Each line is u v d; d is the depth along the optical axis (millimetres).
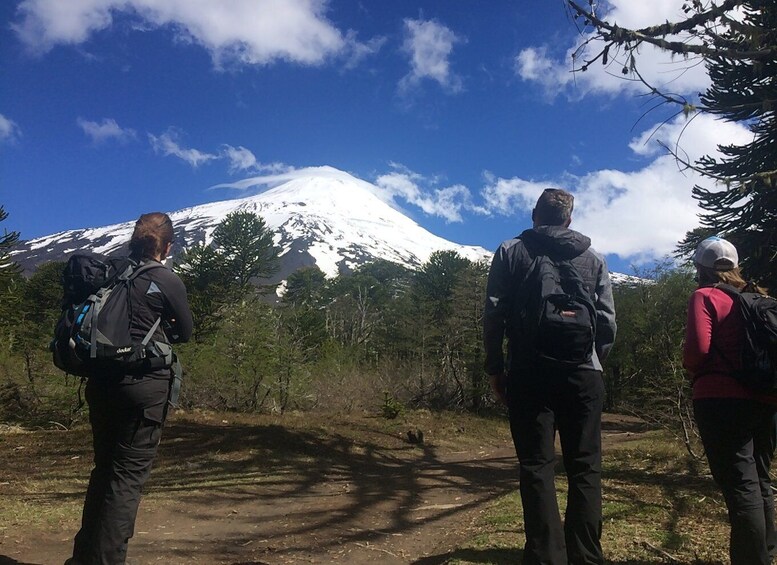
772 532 2668
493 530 3719
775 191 7352
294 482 6371
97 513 2473
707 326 2471
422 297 30422
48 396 10656
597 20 4141
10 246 13320
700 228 9336
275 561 3252
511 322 2465
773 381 2348
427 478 7016
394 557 3418
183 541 3617
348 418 13562
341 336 36906
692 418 6484
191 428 9336
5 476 5984
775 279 7895
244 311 13656
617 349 13594
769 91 6293
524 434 2438
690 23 4102
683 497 4523
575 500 2424
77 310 2441
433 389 19672
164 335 2602
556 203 2621
